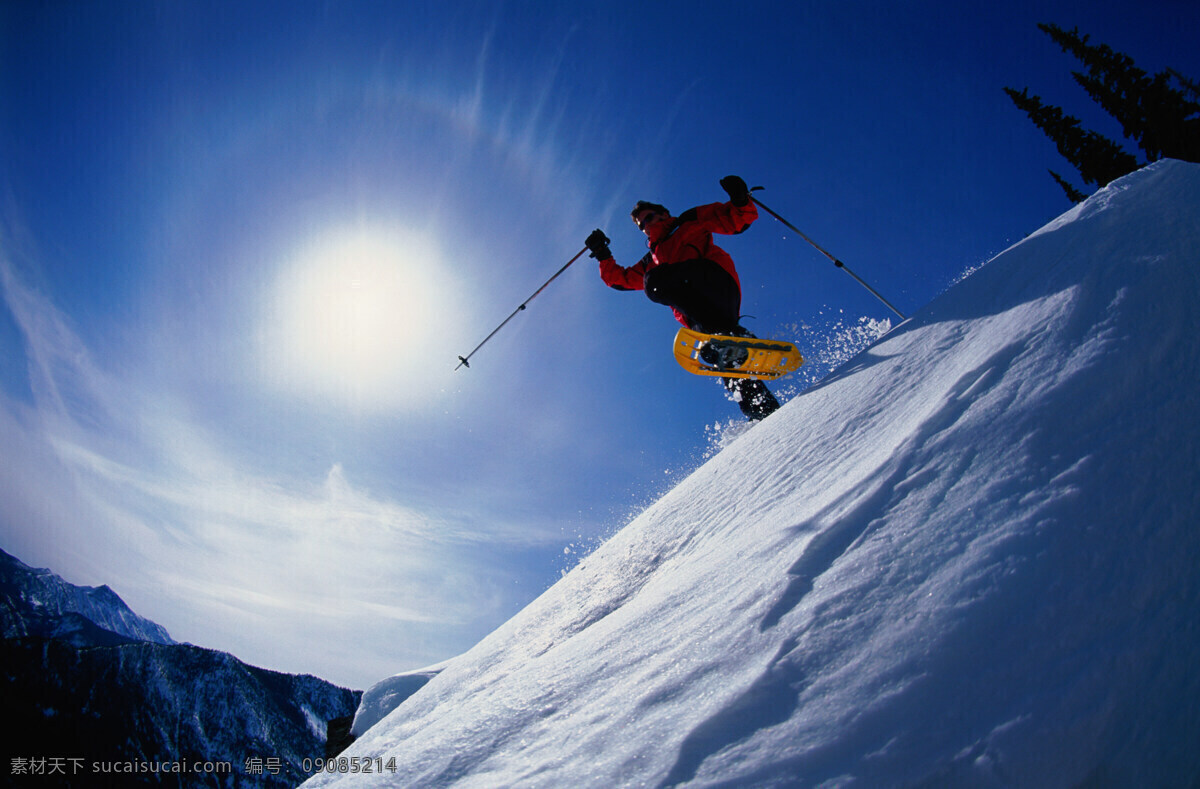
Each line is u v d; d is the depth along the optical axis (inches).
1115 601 43.5
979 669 43.0
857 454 80.8
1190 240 70.2
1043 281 81.6
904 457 67.0
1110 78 723.4
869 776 40.2
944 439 65.4
